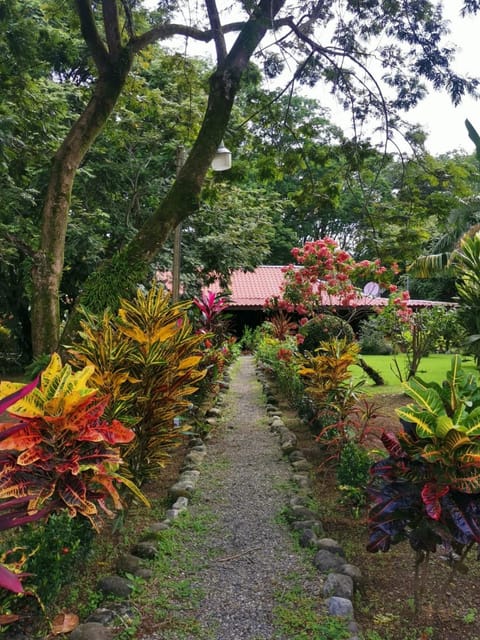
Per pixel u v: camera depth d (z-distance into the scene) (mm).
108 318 3967
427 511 2252
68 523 2713
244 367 14797
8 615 2160
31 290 5543
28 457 2492
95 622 2498
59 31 9016
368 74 7160
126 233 12516
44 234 5508
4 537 3266
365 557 3236
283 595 2783
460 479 2297
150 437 4004
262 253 15016
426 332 11352
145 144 12305
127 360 3795
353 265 8992
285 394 8930
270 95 7988
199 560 3219
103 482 2762
